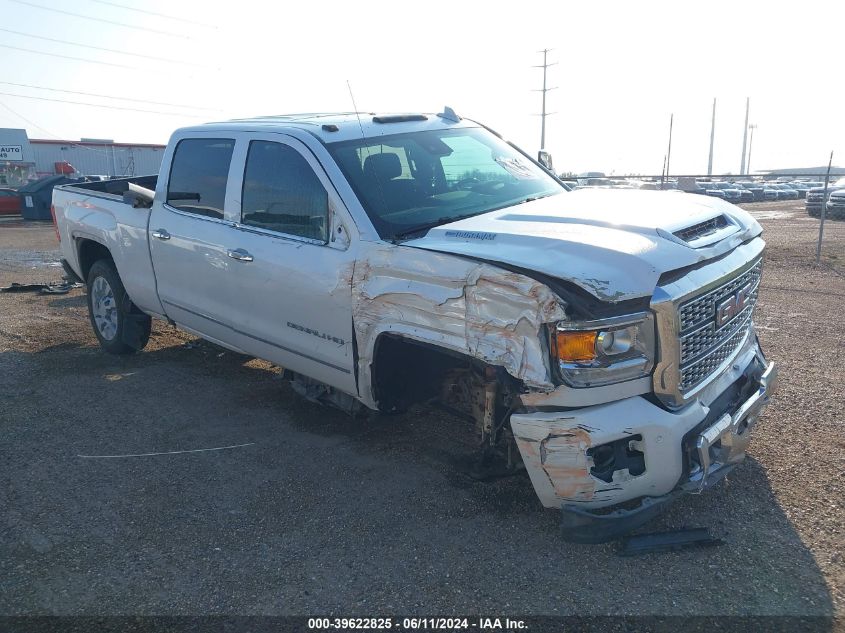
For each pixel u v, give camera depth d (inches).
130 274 236.4
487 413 139.0
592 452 122.7
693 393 129.2
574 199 161.9
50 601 124.1
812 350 253.8
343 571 130.2
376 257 148.1
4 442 190.5
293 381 190.1
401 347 155.4
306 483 164.2
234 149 192.7
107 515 152.6
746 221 159.5
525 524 143.3
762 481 157.2
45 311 349.1
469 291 128.9
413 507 151.6
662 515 144.1
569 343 118.4
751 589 120.6
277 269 171.8
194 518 150.5
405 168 174.1
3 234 799.7
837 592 119.3
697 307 129.5
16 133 1587.1
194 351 271.9
